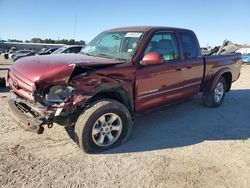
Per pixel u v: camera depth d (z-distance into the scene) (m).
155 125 5.69
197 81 6.24
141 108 4.94
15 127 5.17
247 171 3.92
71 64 4.01
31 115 4.11
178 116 6.34
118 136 4.50
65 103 3.84
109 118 4.35
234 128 5.67
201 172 3.83
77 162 3.97
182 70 5.61
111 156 4.21
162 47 5.24
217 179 3.68
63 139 4.71
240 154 4.45
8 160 3.92
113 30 5.75
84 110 4.12
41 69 4.07
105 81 4.19
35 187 3.33
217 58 6.83
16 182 3.41
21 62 4.73
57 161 3.97
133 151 4.41
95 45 5.58
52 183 3.43
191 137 5.10
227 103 7.80
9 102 4.62
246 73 17.09
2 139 4.61
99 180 3.54
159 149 4.52
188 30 6.02
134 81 4.62
